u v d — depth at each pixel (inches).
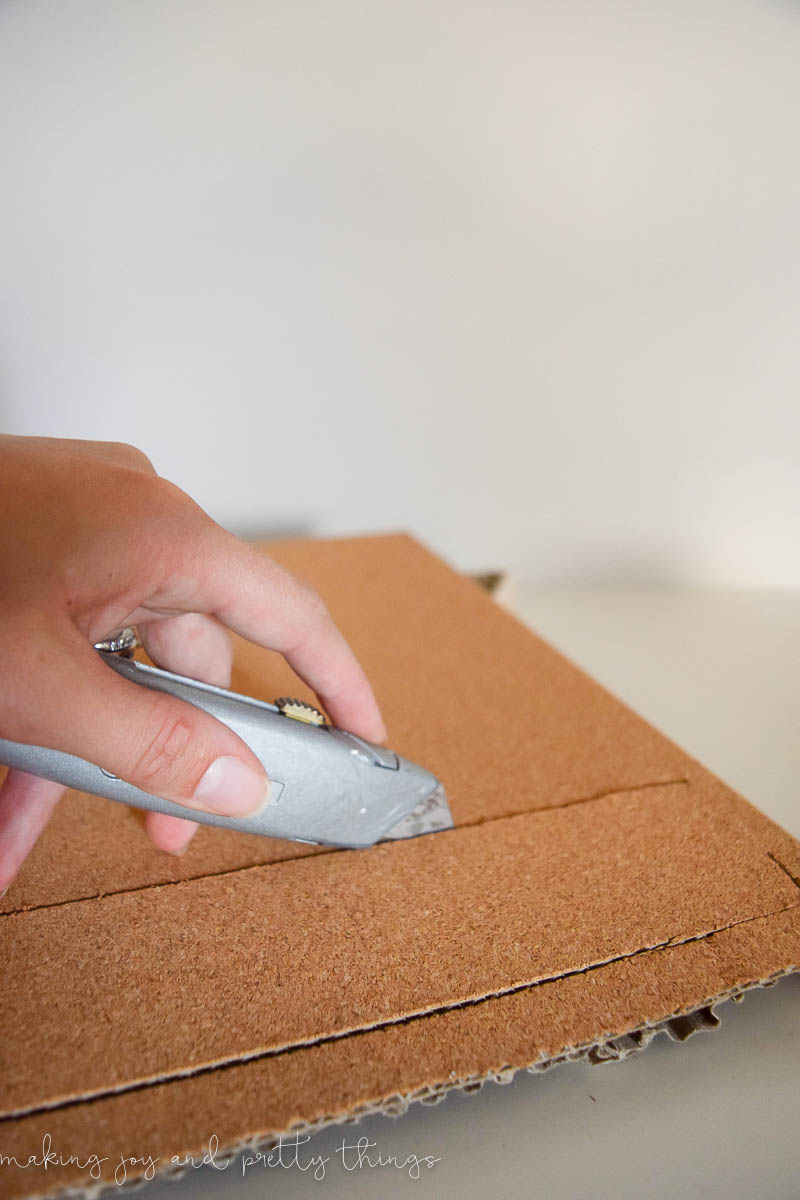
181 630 21.3
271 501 42.9
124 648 17.8
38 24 33.7
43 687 13.4
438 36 35.1
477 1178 14.2
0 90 34.5
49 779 15.7
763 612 38.7
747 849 19.9
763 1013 17.3
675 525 42.3
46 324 38.3
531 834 20.4
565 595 41.9
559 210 37.5
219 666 22.3
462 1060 14.8
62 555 14.8
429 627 31.2
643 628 36.9
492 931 17.5
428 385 40.9
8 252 36.9
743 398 39.3
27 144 35.4
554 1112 15.4
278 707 17.7
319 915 18.0
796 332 37.8
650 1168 14.3
